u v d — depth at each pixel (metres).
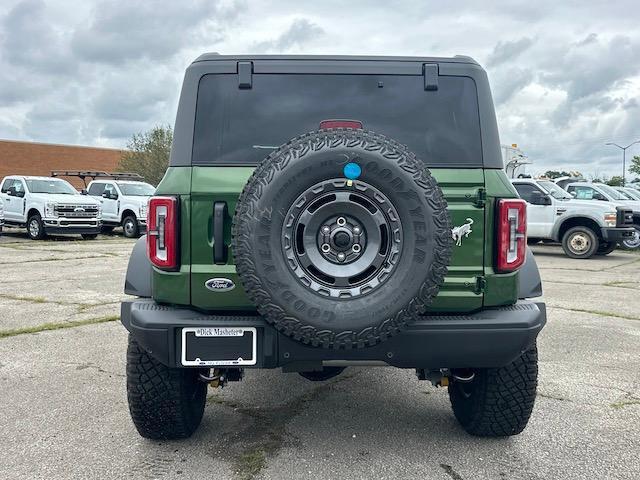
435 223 2.67
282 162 2.66
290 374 4.88
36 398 4.19
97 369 4.89
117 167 48.72
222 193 2.97
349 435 3.60
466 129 3.21
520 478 3.06
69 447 3.39
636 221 17.33
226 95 3.21
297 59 3.24
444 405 4.17
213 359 2.87
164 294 2.98
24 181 18.84
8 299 8.09
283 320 2.65
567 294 9.10
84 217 18.48
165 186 3.03
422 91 3.25
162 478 3.02
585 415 3.97
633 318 7.25
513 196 3.05
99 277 10.32
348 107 3.24
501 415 3.38
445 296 2.98
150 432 3.40
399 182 2.64
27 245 16.77
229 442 3.48
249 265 2.65
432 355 2.91
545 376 4.85
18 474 3.06
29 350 5.45
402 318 2.67
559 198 15.41
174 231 2.94
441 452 3.36
